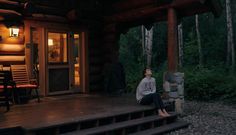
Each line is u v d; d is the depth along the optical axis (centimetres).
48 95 870
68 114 576
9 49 789
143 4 842
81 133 505
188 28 2403
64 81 913
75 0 934
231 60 2009
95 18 988
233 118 768
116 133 576
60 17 897
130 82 1399
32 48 835
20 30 812
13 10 795
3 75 623
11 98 723
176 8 762
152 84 698
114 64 919
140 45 2273
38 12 847
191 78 1178
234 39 2169
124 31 1034
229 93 1067
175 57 747
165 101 707
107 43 1002
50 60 878
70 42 926
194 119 746
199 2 708
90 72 985
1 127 458
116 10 950
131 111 613
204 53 2147
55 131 493
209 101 1087
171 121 687
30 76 822
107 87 923
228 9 1952
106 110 624
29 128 455
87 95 908
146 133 584
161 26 2353
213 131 632
